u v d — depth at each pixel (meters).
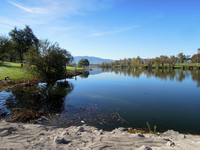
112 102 14.40
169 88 24.48
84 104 13.20
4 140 4.86
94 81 33.50
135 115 10.62
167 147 4.85
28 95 15.13
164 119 9.87
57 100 14.20
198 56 116.62
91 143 5.00
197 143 5.46
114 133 6.91
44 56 22.25
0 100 12.63
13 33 40.62
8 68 34.75
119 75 54.50
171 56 114.81
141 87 25.27
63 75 26.42
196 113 11.31
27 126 7.16
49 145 4.64
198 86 26.92
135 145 4.96
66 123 8.48
